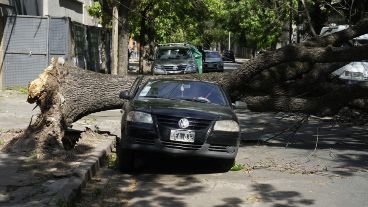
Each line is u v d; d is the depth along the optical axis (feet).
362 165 33.37
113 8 69.15
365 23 39.78
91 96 36.40
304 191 26.27
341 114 51.96
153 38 119.65
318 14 84.33
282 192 26.02
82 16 110.01
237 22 131.85
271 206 23.47
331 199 24.77
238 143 30.27
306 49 37.76
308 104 39.09
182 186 27.12
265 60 38.29
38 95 33.01
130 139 29.12
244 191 26.17
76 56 78.18
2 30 70.49
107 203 23.53
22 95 65.57
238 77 39.14
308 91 40.65
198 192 25.86
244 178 29.25
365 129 50.62
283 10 75.41
